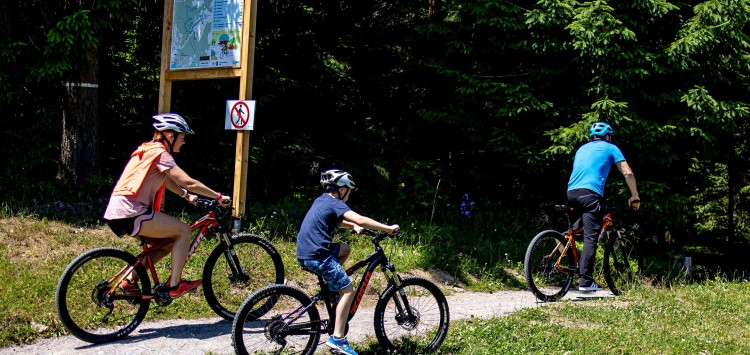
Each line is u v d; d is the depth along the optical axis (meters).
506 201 12.63
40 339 5.68
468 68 11.62
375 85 12.80
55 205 8.98
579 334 6.32
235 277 6.47
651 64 10.21
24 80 9.45
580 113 10.66
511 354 5.71
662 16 10.46
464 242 10.56
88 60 9.59
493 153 11.94
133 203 5.61
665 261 11.41
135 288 5.77
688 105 10.05
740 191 18.66
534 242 7.79
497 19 10.63
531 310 7.16
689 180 11.85
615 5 10.59
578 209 8.07
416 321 5.65
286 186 11.99
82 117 9.95
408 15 13.05
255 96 10.96
